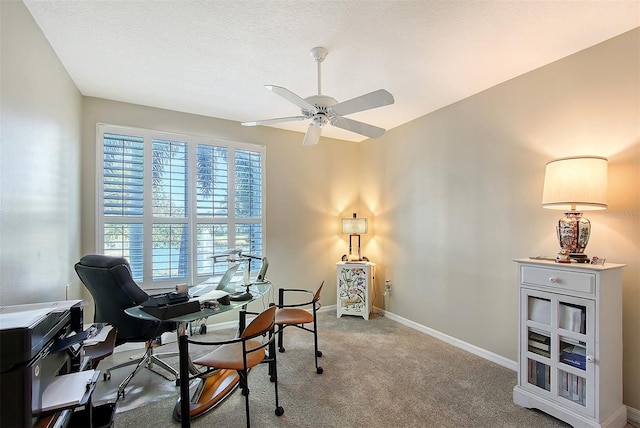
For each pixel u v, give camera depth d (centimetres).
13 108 162
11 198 159
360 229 414
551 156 236
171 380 244
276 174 402
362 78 263
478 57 229
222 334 341
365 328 363
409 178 372
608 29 195
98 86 278
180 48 217
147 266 321
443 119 327
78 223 281
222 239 362
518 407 208
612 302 183
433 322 338
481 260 287
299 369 260
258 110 340
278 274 402
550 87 237
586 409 180
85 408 158
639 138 193
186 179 343
